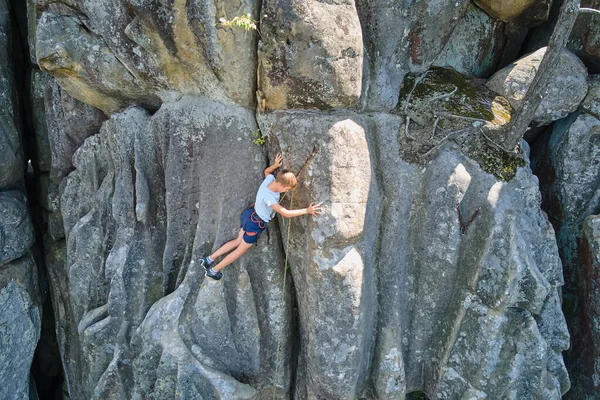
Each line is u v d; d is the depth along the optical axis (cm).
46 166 766
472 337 577
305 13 474
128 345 632
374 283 586
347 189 518
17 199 707
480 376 574
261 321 613
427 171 559
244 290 588
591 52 615
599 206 634
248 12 486
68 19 561
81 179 679
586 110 616
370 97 544
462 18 612
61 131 682
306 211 517
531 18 618
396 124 556
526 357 569
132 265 628
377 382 602
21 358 711
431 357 617
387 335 594
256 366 621
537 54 601
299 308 607
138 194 598
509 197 554
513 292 552
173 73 556
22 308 708
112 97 605
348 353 559
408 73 582
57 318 793
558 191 648
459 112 557
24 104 757
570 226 648
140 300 634
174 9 498
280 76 508
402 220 567
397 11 523
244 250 560
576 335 661
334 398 580
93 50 563
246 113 559
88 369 718
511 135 537
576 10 437
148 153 601
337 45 486
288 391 645
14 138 700
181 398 580
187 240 613
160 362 585
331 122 514
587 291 634
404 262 588
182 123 573
